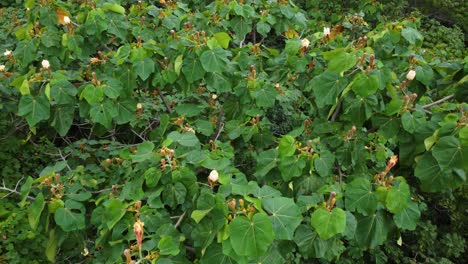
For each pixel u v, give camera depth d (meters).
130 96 2.85
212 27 3.69
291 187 2.31
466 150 1.93
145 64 2.73
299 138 2.67
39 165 3.94
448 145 1.97
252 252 1.76
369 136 2.90
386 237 2.24
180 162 2.15
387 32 2.97
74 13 3.51
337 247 2.55
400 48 2.98
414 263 4.20
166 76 2.83
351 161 2.49
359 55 2.29
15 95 3.31
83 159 3.59
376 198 2.08
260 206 1.85
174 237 1.98
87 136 4.36
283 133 4.13
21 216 3.26
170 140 2.17
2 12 5.40
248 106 2.93
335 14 6.57
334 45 3.14
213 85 2.83
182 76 2.86
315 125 2.59
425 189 2.13
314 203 2.08
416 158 2.18
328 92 2.30
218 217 1.87
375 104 2.28
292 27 3.90
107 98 2.66
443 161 1.97
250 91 2.85
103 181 2.95
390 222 2.19
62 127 2.64
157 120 3.82
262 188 2.07
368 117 2.28
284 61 2.97
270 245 1.92
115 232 2.01
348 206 2.11
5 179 3.63
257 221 1.78
